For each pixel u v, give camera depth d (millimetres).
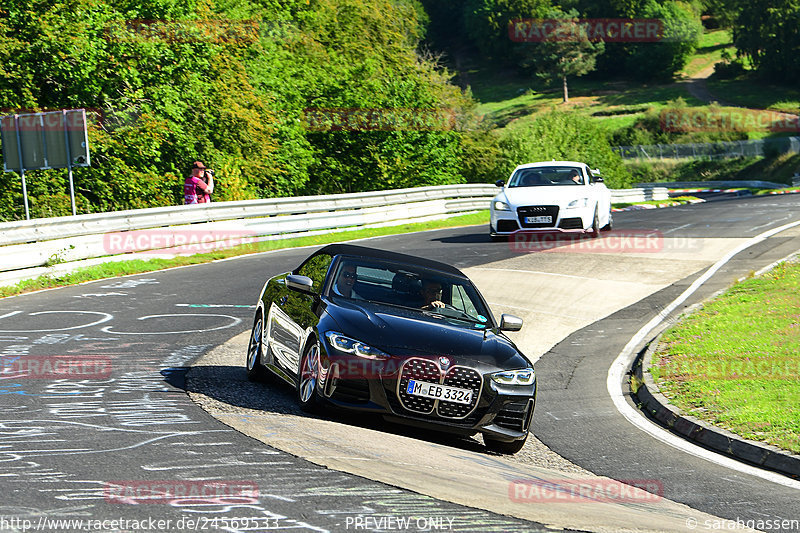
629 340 35625
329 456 16188
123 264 46844
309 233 67750
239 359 27578
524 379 20625
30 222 42125
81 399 20234
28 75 74375
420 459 17266
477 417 19922
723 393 26281
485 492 15023
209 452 15836
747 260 51062
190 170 86688
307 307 21859
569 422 24906
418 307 22328
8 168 48812
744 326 34625
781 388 26281
